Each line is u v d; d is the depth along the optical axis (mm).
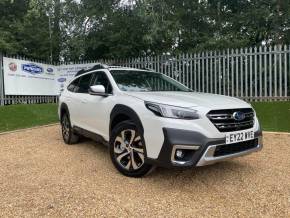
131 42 16281
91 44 16703
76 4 16672
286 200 4000
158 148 4246
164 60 13586
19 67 14461
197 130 4129
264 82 11641
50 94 16219
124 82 5664
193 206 3850
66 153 6523
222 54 12352
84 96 6453
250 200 4020
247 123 4660
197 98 4723
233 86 12188
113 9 16078
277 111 10336
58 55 19688
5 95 13898
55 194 4242
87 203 3947
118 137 4980
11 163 5812
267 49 11703
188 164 4109
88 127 6250
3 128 9797
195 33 17672
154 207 3824
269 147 6824
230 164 5562
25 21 19422
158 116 4301
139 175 4738
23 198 4117
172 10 16703
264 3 17031
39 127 10227
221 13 18562
